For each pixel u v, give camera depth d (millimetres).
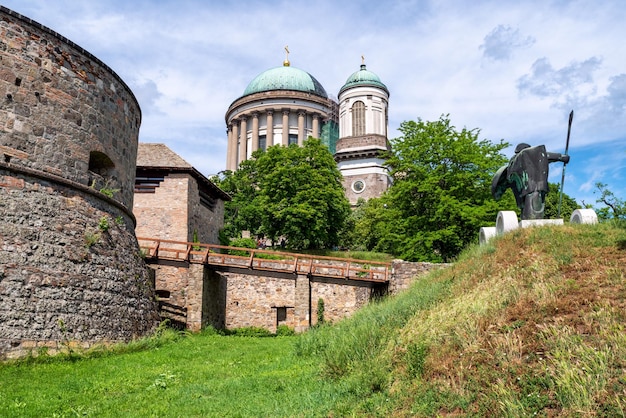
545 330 9797
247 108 88938
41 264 17469
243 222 60219
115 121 22344
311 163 57844
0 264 16453
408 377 10336
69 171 19375
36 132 18453
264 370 15000
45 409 11258
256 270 29844
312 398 10703
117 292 20047
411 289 20047
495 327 10805
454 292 15172
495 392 8477
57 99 19312
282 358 16812
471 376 9281
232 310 33562
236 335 28844
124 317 20125
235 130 90125
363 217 65062
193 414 10812
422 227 36188
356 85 81312
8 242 16859
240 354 18766
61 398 12148
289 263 30297
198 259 28859
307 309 29594
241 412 10633
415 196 37250
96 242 19672
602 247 14812
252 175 67188
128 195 23594
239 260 33219
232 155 89750
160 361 16906
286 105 87250
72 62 20125
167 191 37125
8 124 17719
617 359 8492
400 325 13852
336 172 59188
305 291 29797
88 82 20750
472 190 35938
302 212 52375
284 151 58469
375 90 81562
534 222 20047
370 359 12117
